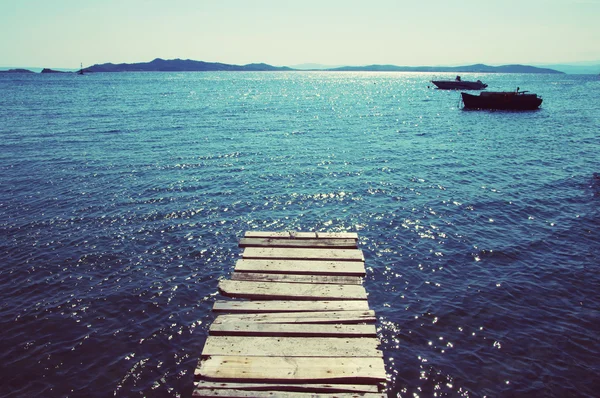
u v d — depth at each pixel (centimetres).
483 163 2673
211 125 4206
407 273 1278
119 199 1903
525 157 2855
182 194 1988
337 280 759
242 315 661
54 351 923
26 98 7162
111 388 827
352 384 529
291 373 540
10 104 6009
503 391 820
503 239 1518
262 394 509
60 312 1064
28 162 2525
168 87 11906
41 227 1582
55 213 1722
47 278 1227
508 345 950
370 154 2922
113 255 1375
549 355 917
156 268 1301
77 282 1211
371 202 1912
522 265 1327
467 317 1053
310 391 516
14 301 1109
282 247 884
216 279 1241
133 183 2144
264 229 1599
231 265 1327
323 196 1989
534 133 3894
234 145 3177
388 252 1417
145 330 1002
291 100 7875
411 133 3894
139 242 1476
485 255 1395
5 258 1338
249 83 16175
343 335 618
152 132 3703
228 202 1891
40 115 4753
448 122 4697
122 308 1088
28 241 1462
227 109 5859
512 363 895
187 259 1361
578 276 1257
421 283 1220
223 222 1666
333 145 3247
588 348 940
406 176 2347
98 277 1241
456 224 1658
